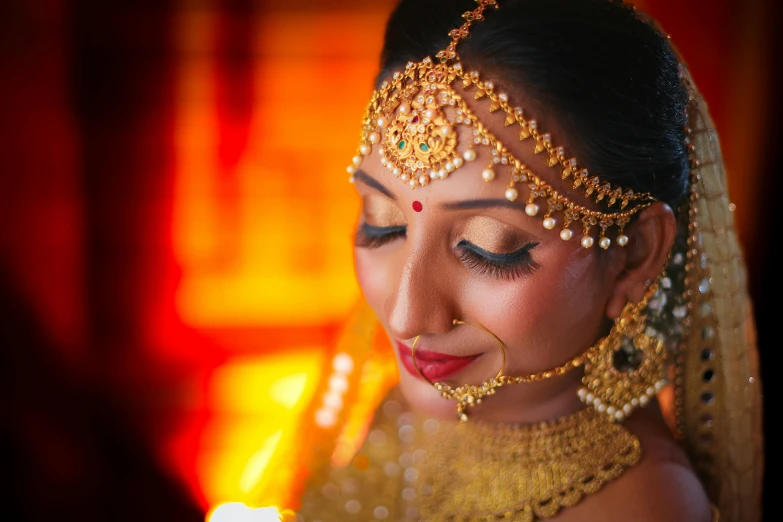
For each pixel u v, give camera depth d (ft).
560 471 1.58
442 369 1.52
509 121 1.38
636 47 1.45
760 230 4.31
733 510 1.68
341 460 2.04
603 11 1.45
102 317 5.32
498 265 1.44
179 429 5.13
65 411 5.04
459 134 1.39
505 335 1.46
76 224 5.27
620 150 1.43
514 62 1.38
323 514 2.01
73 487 4.76
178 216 5.43
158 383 5.32
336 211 5.51
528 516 1.58
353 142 5.44
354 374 2.01
